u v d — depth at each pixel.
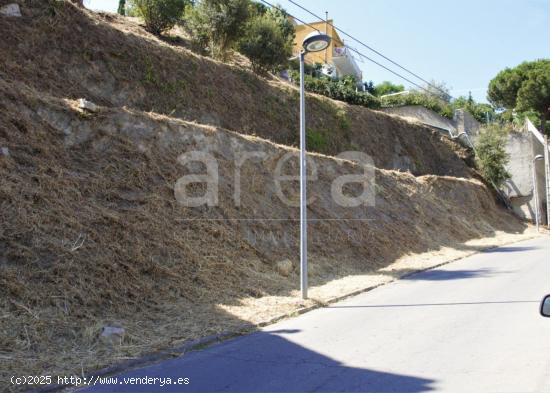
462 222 25.91
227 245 11.62
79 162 10.53
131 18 24.33
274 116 21.61
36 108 10.62
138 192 10.87
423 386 5.17
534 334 7.25
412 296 10.80
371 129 28.97
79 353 6.31
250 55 23.81
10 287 7.11
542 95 44.00
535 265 15.69
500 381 5.26
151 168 11.66
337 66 47.41
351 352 6.55
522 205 40.47
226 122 18.80
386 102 41.09
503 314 8.69
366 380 5.41
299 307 9.52
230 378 5.63
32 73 13.31
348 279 12.84
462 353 6.36
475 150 37.88
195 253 10.48
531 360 5.99
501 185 39.47
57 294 7.46
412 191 23.67
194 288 9.44
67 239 8.50
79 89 14.34
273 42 24.06
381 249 16.81
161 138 12.59
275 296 10.25
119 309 7.93
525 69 48.31
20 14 14.18
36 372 5.62
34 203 8.66
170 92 17.14
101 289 8.05
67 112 11.09
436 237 21.58
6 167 8.95
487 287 11.70
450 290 11.45
